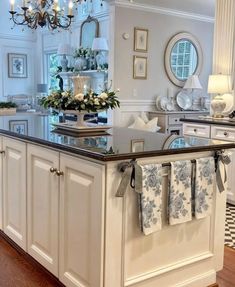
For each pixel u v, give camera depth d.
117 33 5.71
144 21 5.98
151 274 2.06
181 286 2.22
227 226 3.44
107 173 1.82
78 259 2.06
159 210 1.97
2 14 8.51
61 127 2.86
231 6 4.40
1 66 8.67
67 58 7.66
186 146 2.13
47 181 2.31
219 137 4.08
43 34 8.79
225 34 4.50
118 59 5.79
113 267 1.91
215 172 2.24
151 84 6.25
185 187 2.07
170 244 2.13
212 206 2.29
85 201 1.96
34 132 2.66
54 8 4.26
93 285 1.94
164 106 6.33
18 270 2.51
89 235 1.95
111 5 5.65
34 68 9.18
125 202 1.91
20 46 8.91
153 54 6.19
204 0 5.51
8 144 2.79
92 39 6.94
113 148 2.00
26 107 8.42
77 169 2.01
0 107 4.34
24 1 4.07
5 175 2.88
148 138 2.44
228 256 2.80
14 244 2.86
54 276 2.35
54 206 2.25
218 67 4.62
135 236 1.97
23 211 2.64
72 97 2.72
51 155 2.25
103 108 2.79
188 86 6.26
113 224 1.87
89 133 2.67
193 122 4.38
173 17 6.32
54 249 2.29
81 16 7.27
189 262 2.23
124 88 5.91
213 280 2.38
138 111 6.15
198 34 6.71
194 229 2.23
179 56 6.53
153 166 1.92
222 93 4.50
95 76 6.81
